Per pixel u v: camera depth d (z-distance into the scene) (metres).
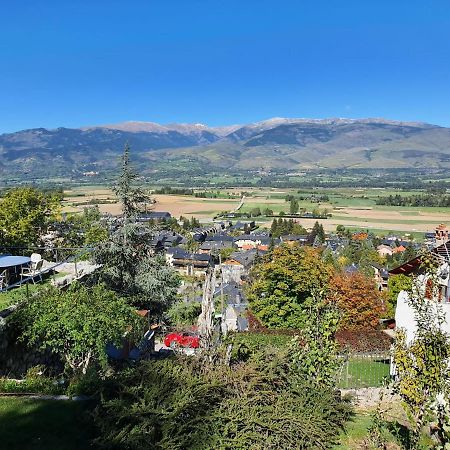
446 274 14.23
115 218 25.38
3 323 12.97
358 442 10.43
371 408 12.94
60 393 11.59
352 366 18.61
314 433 9.72
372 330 27.78
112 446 8.64
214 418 9.22
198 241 114.31
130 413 8.95
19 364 13.64
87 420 9.82
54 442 9.33
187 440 8.77
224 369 10.26
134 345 17.61
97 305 13.39
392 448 10.20
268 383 10.28
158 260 25.92
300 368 11.23
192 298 47.47
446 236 17.33
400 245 106.44
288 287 27.22
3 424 9.91
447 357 8.43
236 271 77.62
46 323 12.65
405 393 8.55
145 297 24.02
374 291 29.52
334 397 11.14
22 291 16.97
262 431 9.51
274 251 30.30
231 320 33.50
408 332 16.19
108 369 13.66
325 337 11.48
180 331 25.95
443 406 8.29
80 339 12.41
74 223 46.12
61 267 22.92
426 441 8.29
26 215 38.03
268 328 26.75
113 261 23.48
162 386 9.62
